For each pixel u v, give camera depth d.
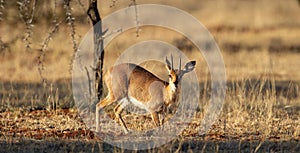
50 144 32.94
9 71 61.78
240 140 33.94
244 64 67.44
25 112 42.12
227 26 97.00
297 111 45.09
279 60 70.69
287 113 43.41
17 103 44.91
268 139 35.00
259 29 95.12
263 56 72.00
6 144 32.78
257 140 34.69
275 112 43.25
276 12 117.69
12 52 66.38
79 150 31.98
